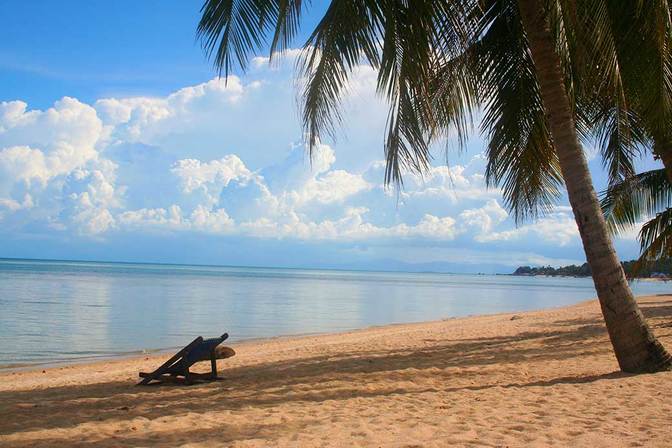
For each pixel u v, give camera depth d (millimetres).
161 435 5980
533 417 6129
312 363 12648
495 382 8922
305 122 7980
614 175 12477
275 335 25422
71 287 61344
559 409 6453
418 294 77250
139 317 32406
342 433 5750
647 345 8242
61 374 14555
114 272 138375
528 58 10094
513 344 14781
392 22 7504
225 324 30125
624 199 15180
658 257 15906
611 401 6699
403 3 7500
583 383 7973
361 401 7688
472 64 9406
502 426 5770
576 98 10688
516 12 9680
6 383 12867
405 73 7512
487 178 10867
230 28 8125
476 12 8516
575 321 22078
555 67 8391
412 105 7590
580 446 4965
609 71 8023
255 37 8078
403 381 9414
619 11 8328
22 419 7207
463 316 37562
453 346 15297
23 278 81125
